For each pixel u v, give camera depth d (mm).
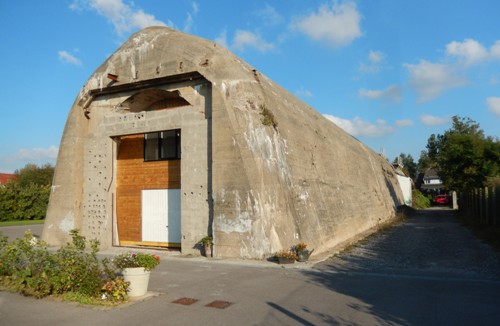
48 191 44906
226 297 8500
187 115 15602
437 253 14859
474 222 25781
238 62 16375
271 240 13641
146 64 16641
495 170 34406
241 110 14836
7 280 9383
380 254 15016
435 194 83500
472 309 7520
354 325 6660
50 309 7539
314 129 22547
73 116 18250
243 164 13961
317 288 9344
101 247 17156
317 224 17188
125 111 18109
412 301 8148
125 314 7246
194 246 14891
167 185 17219
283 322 6805
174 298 8406
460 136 37188
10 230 29141
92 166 17953
